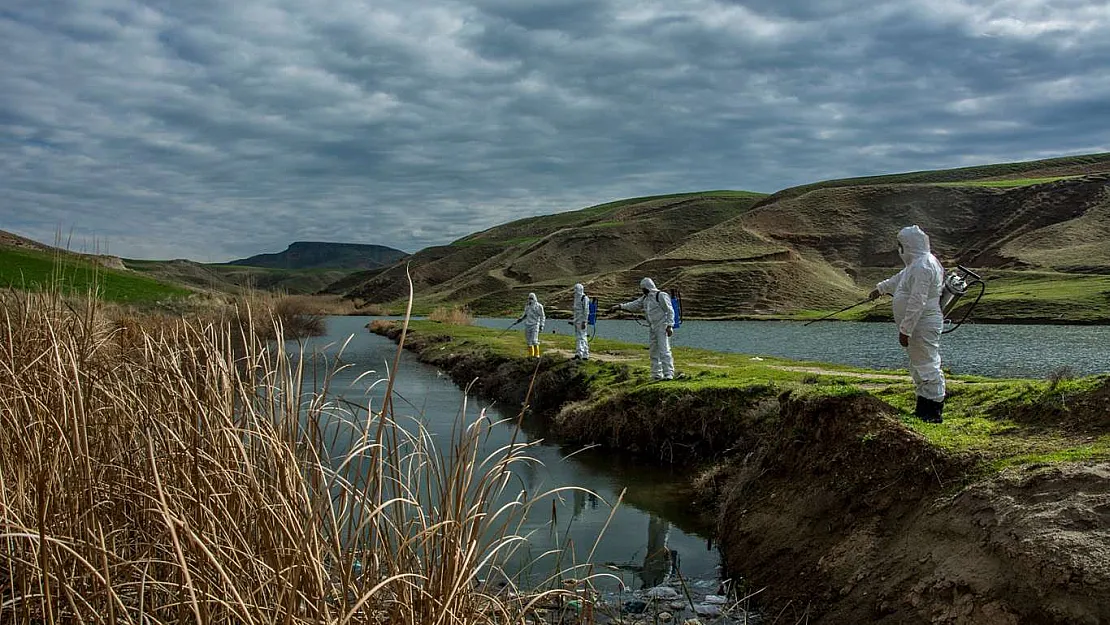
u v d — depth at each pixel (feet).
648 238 507.30
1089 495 18.40
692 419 46.44
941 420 27.14
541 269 461.37
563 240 506.07
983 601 18.13
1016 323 170.91
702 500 37.55
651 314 55.98
